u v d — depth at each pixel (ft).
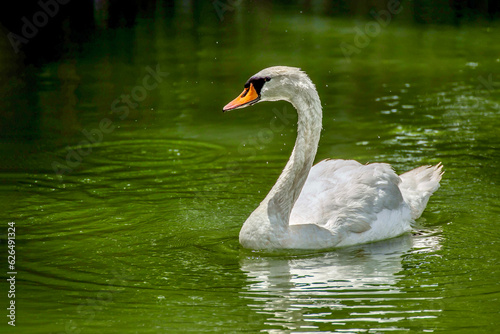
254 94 34.24
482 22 96.89
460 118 55.77
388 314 26.58
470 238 34.86
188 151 50.03
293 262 32.35
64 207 39.81
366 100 61.72
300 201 36.22
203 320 26.27
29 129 55.36
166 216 38.34
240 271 31.24
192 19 100.01
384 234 35.35
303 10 106.52
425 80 67.92
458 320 26.04
